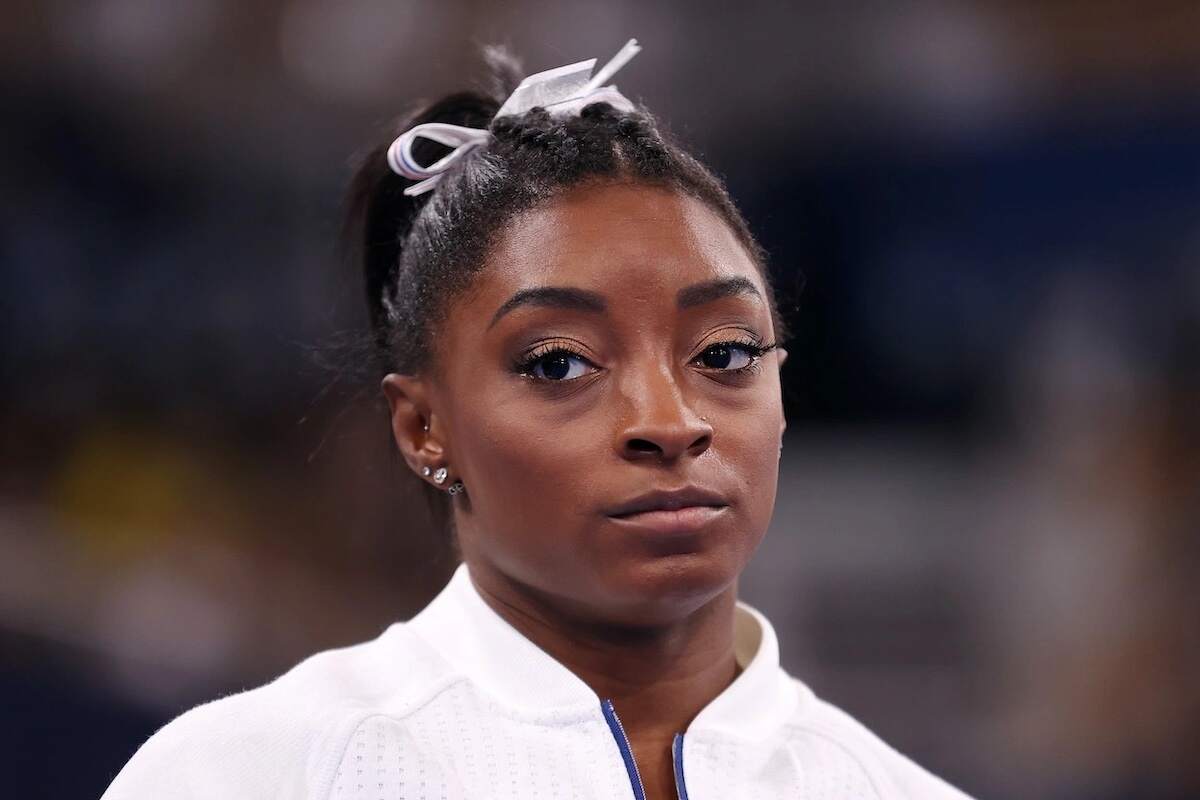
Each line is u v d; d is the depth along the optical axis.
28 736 12.86
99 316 16.75
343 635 15.55
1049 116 16.50
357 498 15.92
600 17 15.88
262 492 16.23
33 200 16.66
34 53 16.36
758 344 4.85
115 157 16.80
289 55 16.41
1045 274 16.53
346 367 6.25
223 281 16.72
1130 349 16.23
